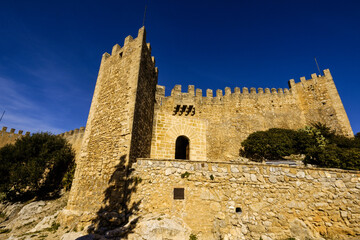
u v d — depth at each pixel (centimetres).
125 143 977
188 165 838
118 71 1351
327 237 700
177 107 2752
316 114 2755
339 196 757
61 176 2508
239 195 782
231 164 837
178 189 792
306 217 742
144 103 1290
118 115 1128
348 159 1419
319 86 2884
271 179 809
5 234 1127
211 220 742
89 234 735
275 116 2762
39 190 2211
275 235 712
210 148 2559
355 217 712
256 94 2912
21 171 2058
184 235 675
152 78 1595
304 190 785
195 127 1168
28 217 1470
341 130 2502
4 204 2039
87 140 1296
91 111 1418
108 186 913
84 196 1027
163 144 1068
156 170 834
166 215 741
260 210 755
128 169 899
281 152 1941
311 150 1598
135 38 1377
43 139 2577
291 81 3091
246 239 705
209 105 2853
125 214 786
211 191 791
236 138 2556
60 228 912
